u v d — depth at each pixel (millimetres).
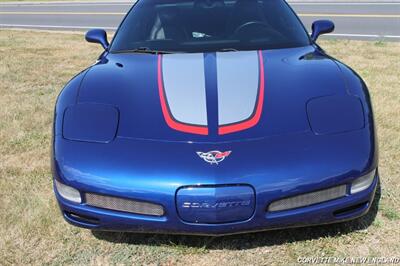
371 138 2275
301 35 3379
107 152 2229
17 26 14562
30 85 5977
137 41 3396
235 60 2863
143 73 2803
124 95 2582
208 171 2084
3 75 6523
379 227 2592
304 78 2631
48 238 2672
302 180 2092
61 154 2295
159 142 2225
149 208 2156
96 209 2250
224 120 2291
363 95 2527
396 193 2934
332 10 13875
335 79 2627
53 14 17500
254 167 2090
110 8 18438
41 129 4375
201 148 2164
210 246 2510
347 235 2533
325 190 2146
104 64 3107
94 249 2566
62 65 7160
